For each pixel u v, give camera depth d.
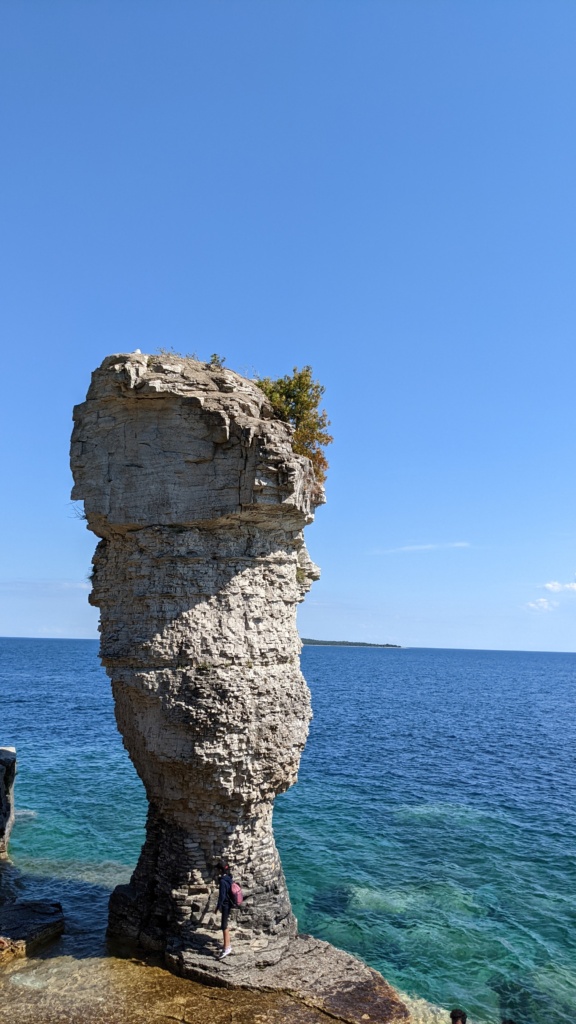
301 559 27.98
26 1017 17.94
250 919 21.28
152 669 21.41
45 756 57.38
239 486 21.52
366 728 79.69
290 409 26.83
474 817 41.97
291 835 37.31
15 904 24.75
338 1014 18.45
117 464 22.59
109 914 23.14
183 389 22.11
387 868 32.81
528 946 25.36
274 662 22.64
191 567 21.73
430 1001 21.45
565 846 36.62
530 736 77.38
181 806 21.70
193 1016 18.17
